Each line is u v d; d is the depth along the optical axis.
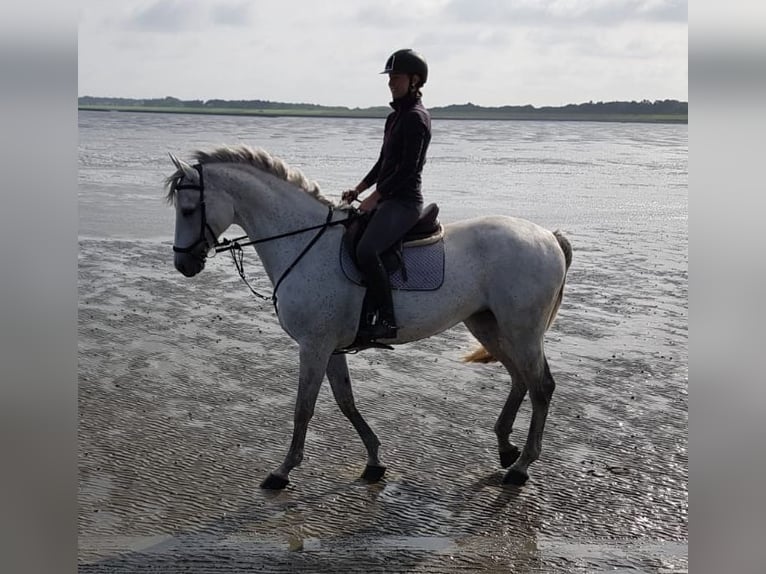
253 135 55.75
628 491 6.57
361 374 9.30
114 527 5.96
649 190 27.25
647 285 13.54
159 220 19.25
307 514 6.21
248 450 7.30
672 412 8.16
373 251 6.50
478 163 37.00
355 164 32.75
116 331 10.79
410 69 6.44
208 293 12.88
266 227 6.79
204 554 5.61
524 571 5.45
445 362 9.81
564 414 8.10
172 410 8.18
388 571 5.43
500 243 6.88
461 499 6.47
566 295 12.80
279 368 9.50
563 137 68.38
